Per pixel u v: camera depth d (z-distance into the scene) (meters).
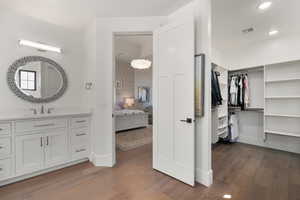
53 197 1.69
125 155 3.00
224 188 1.87
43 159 2.19
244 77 3.66
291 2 2.02
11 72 2.28
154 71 2.38
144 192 1.79
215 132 3.33
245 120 3.82
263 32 2.99
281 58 3.17
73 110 2.93
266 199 1.66
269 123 3.41
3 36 2.21
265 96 3.32
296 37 2.99
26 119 2.05
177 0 2.03
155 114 2.37
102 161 2.50
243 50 3.68
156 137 2.35
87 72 2.84
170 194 1.75
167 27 2.16
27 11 2.27
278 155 2.97
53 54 2.70
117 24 2.48
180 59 2.01
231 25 2.68
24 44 2.36
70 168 2.41
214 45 3.64
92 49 2.62
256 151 3.21
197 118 2.04
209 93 1.94
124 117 5.16
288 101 3.17
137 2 2.07
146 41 4.27
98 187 1.89
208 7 1.93
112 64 2.50
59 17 2.46
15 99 2.33
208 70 1.93
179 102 2.04
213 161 2.69
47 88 2.63
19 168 1.99
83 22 2.65
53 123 2.29
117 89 6.47
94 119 2.57
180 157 2.04
